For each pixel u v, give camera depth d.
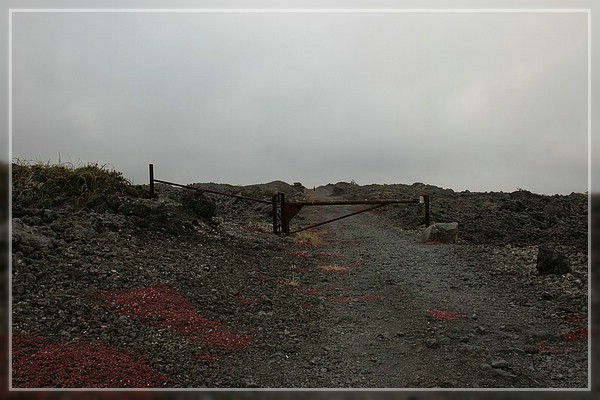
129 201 16.14
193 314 9.52
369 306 11.70
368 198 41.50
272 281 13.33
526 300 11.89
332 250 19.53
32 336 7.56
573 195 38.03
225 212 28.62
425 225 24.69
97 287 9.82
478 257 16.89
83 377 6.63
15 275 9.45
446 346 9.01
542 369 7.95
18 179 15.86
